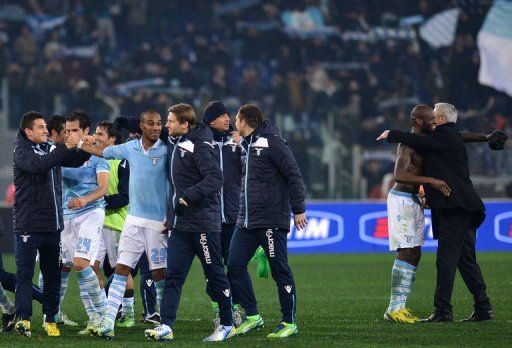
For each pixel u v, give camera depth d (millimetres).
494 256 63938
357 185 80000
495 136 31828
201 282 48219
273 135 26516
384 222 70875
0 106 81562
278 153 26281
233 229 30891
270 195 26484
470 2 99000
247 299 27984
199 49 96125
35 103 83250
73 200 27922
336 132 81812
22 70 89938
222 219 30594
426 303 37469
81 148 26859
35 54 91500
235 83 97500
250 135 26656
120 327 30438
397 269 31125
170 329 25734
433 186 30000
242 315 32094
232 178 30797
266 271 29781
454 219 30547
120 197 31578
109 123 31594
